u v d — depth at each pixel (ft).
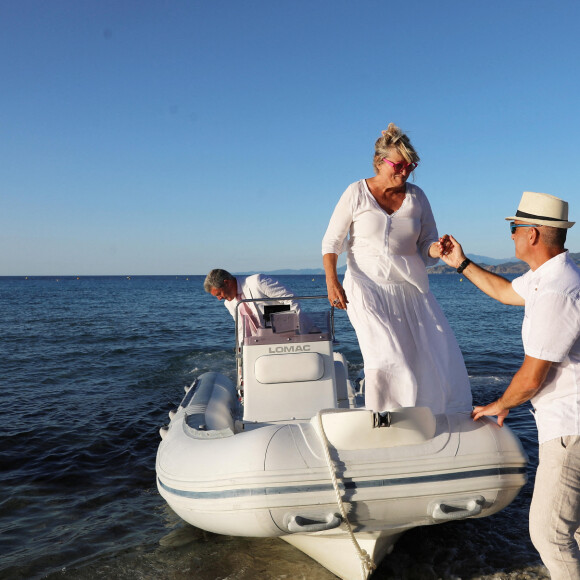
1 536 12.48
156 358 39.91
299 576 10.62
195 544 11.95
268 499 9.01
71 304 119.75
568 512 7.38
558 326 7.09
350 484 8.91
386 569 10.84
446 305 112.68
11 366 36.24
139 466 16.98
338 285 9.86
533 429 19.42
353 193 9.83
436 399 9.78
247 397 13.19
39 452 18.24
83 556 11.47
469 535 12.20
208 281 15.47
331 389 13.29
